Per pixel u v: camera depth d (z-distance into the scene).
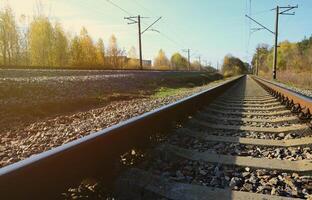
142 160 3.53
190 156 4.00
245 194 2.79
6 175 1.65
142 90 19.38
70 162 2.25
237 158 3.93
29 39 50.22
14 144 5.91
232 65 152.88
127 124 3.33
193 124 6.29
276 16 35.91
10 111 8.92
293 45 89.62
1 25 46.31
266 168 3.54
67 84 13.61
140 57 41.97
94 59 61.09
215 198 2.70
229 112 8.66
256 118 7.52
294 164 3.67
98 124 7.56
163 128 4.93
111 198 2.58
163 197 2.70
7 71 14.77
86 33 60.66
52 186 2.06
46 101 10.62
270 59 95.12
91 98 13.11
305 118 6.38
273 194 2.86
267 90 18.55
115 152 3.00
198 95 8.23
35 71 17.19
